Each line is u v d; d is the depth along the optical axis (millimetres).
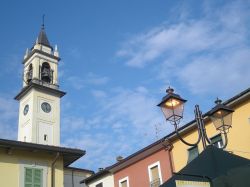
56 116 52000
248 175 7023
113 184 25062
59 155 17406
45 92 52531
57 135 50719
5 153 16141
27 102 51938
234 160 7324
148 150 22344
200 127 9133
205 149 7996
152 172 22141
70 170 35219
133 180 23375
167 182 7605
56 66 57281
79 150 17828
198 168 7508
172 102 9344
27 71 55562
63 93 53906
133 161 23688
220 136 18016
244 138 16859
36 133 48719
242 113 17281
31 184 16219
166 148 21219
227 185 6840
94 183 27109
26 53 58531
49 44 59000
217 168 7219
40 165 16859
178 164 20328
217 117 9727
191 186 6547
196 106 9383
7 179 15648
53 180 16844
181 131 20000
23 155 16594
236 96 17156
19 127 51719
